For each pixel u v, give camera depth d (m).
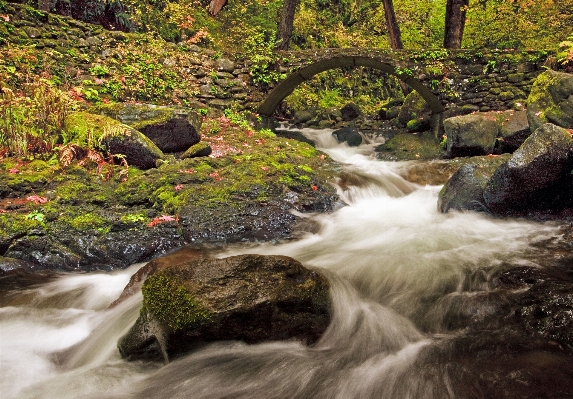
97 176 6.47
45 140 6.73
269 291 3.08
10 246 4.80
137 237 5.20
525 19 13.00
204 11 13.86
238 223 5.65
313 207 6.49
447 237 5.37
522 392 2.54
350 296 3.91
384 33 16.77
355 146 11.45
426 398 2.60
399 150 10.31
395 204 7.23
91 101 8.80
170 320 2.94
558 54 9.98
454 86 10.67
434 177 8.34
